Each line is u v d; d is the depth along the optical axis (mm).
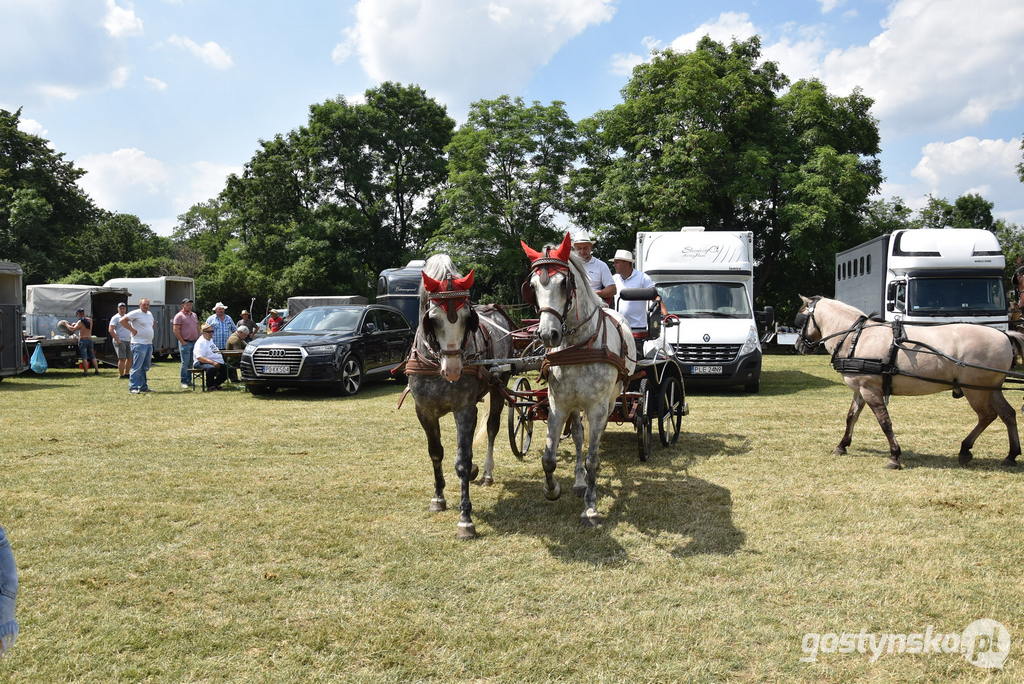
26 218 43312
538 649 3637
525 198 34594
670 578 4523
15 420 10656
